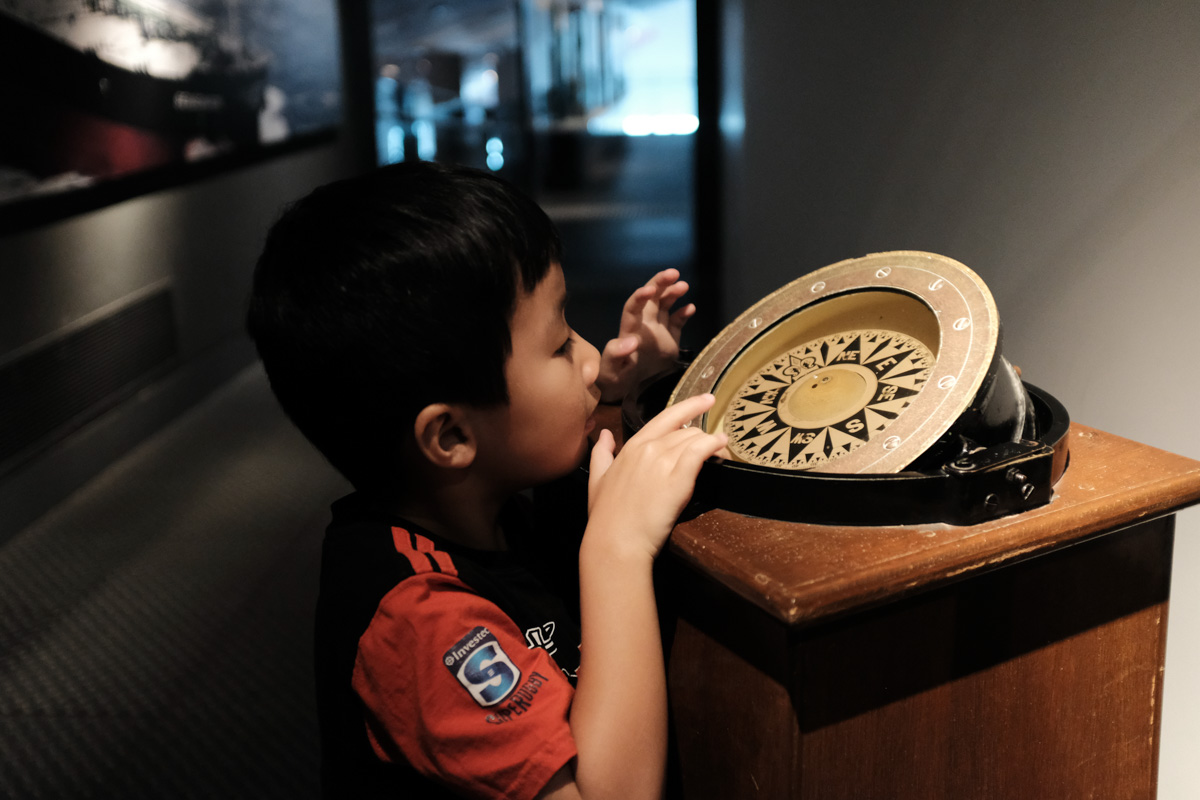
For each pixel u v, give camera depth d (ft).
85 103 8.16
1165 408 2.53
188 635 5.82
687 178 22.88
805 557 1.48
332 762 1.78
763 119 5.73
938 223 3.63
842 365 1.91
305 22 13.67
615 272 14.90
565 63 22.65
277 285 1.71
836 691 1.50
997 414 1.71
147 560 6.82
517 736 1.54
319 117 14.38
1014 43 3.04
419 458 1.79
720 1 7.95
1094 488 1.67
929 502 1.55
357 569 1.73
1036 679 1.72
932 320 1.85
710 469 1.69
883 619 1.51
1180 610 2.66
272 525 7.34
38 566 6.77
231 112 11.21
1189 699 2.66
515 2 22.31
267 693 5.21
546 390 1.78
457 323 1.62
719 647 1.64
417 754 1.58
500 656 1.61
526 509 2.46
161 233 9.62
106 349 8.60
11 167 7.22
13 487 7.22
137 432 9.09
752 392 2.00
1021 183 3.08
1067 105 2.81
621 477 1.68
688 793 1.83
